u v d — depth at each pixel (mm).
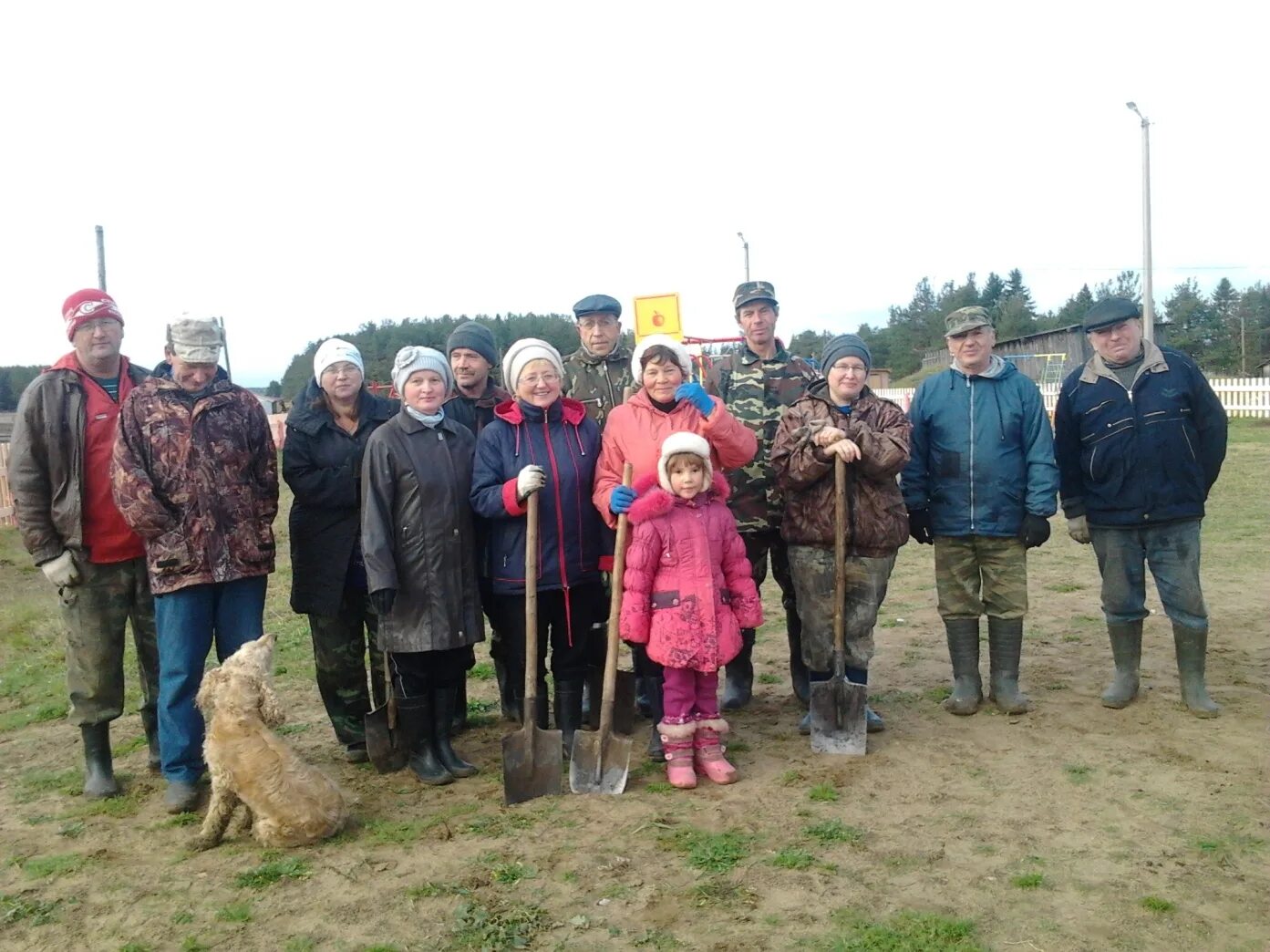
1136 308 5195
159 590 4309
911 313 103188
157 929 3412
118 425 4320
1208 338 78938
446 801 4457
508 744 4402
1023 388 5254
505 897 3498
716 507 4672
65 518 4473
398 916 3410
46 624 8680
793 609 5656
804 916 3297
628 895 3475
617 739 4508
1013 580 5297
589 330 5770
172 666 4367
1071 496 5484
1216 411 5117
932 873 3568
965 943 3102
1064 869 3564
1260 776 4301
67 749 5453
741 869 3635
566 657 4898
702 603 4484
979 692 5449
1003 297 98500
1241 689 5520
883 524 4930
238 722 3938
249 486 4543
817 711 4875
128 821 4375
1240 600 7609
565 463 4750
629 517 4504
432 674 4742
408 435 4562
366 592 4984
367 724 4734
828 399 5062
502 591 4766
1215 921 3197
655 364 4719
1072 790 4258
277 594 9773
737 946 3135
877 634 7277
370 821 4238
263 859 3900
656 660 4512
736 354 5895
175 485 4320
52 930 3443
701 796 4375
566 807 4305
